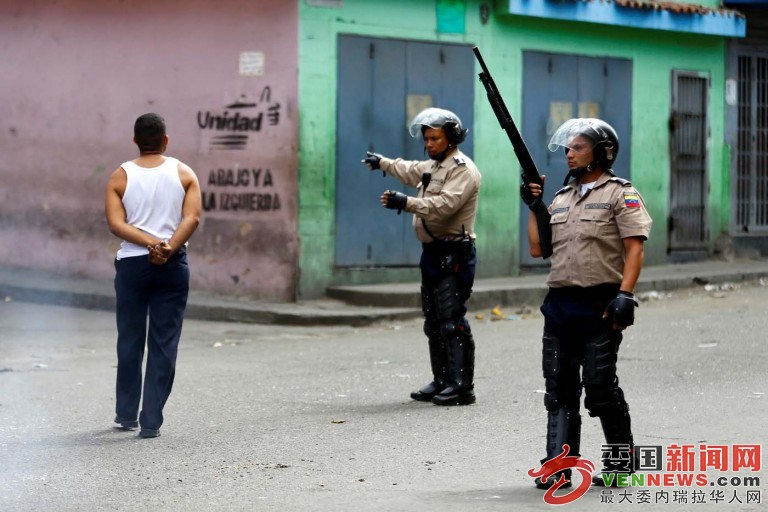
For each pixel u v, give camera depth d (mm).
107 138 20859
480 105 21250
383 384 12930
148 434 10211
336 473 8930
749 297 20906
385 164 12000
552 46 22391
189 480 8758
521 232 22031
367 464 9211
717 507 7797
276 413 11312
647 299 20719
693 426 10297
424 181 11602
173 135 20047
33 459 9445
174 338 10406
